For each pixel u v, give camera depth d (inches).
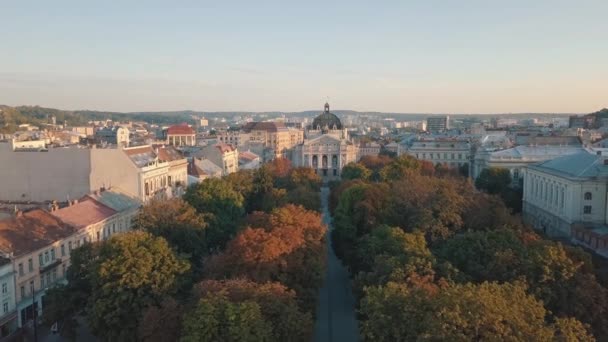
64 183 6230.3
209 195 5620.1
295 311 2827.3
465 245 3740.2
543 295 3211.1
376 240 3983.8
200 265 4411.9
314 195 7012.8
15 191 6264.8
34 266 4079.7
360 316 3595.0
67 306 3457.2
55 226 4557.1
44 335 3890.3
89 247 3747.5
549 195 7066.9
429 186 5561.0
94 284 3299.7
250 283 2982.3
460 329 2271.2
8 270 3750.0
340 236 5211.6
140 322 3016.7
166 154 7578.7
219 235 5059.1
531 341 2253.9
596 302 3198.8
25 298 3944.4
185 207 4805.6
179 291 3400.6
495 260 3378.4
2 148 6230.3
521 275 3272.6
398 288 2687.0
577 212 6279.5
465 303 2365.9
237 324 2564.0
